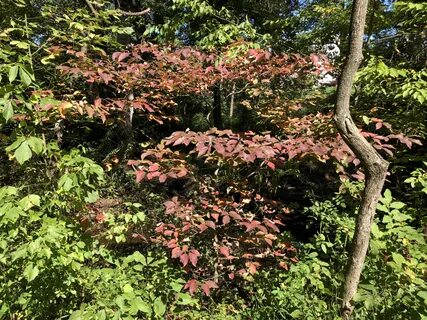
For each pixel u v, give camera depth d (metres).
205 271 3.43
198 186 3.41
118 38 7.14
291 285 2.88
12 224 2.29
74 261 2.37
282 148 2.84
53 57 3.04
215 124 7.20
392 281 2.14
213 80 3.72
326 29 6.15
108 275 2.53
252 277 3.29
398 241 2.46
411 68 4.79
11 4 4.14
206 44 4.87
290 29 7.68
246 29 4.91
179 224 3.29
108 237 3.11
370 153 2.10
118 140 5.69
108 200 4.30
